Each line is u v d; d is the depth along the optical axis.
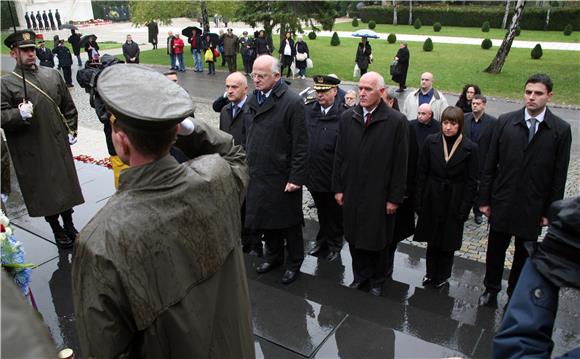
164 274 1.26
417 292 4.28
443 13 37.00
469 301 4.13
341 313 3.32
